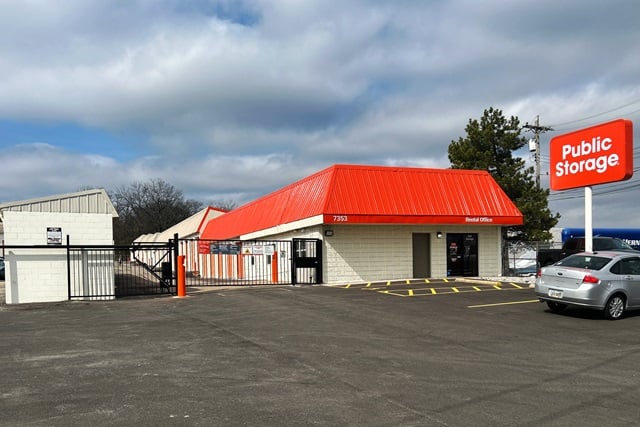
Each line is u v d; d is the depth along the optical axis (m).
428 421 5.12
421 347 8.71
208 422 5.06
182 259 16.98
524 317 12.12
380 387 6.30
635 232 33.84
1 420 5.12
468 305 13.98
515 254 33.28
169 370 7.12
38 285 15.91
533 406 5.64
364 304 14.10
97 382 6.51
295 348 8.55
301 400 5.77
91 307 14.23
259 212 32.19
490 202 24.00
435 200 23.08
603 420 5.21
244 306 13.83
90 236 16.69
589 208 17.94
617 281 12.08
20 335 9.84
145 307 14.06
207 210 52.47
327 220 20.78
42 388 6.25
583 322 11.58
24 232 15.91
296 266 21.59
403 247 23.36
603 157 17.25
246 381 6.56
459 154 33.41
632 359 7.99
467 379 6.72
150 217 83.88
